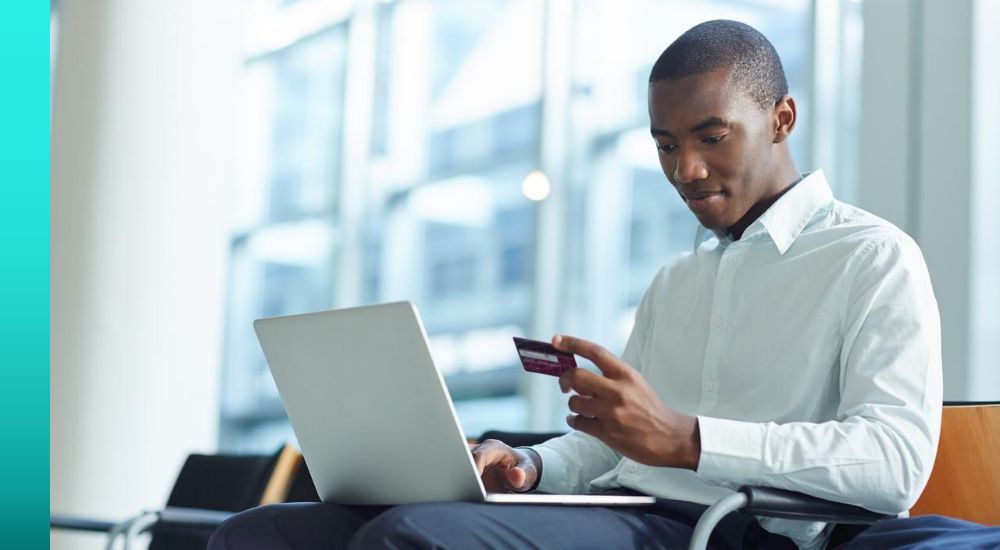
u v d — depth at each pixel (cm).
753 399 179
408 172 591
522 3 542
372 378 158
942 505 184
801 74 424
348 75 619
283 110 658
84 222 528
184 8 550
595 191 504
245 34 678
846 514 161
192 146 547
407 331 152
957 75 324
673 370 193
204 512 275
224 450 660
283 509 171
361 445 164
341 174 616
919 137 335
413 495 162
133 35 541
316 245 632
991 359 315
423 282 578
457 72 571
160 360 529
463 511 149
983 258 317
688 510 172
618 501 164
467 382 548
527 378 521
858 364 168
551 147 518
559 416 512
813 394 175
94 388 517
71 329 521
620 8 501
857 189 352
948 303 321
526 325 525
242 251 668
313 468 172
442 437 154
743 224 188
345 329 158
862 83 352
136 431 521
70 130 535
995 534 145
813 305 177
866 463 158
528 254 526
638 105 492
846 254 176
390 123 601
